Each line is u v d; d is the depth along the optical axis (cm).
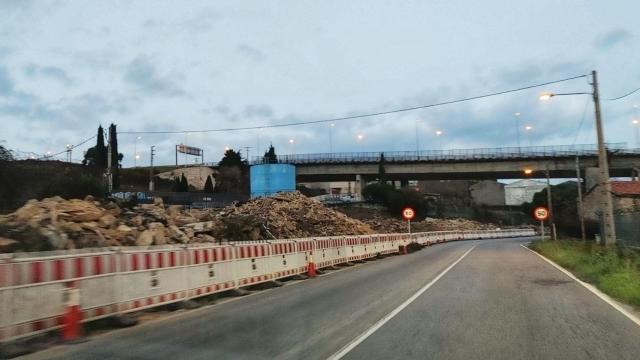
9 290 883
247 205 4428
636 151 8738
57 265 972
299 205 4419
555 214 7644
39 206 1780
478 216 11575
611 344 878
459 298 1417
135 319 1134
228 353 823
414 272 2216
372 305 1294
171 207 2922
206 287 1445
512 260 2964
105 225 1827
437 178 10631
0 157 3641
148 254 1227
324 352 823
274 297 1488
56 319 955
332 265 2556
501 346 861
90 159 9119
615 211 3688
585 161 8988
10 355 822
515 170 9450
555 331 981
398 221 8069
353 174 10238
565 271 2256
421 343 881
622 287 1459
